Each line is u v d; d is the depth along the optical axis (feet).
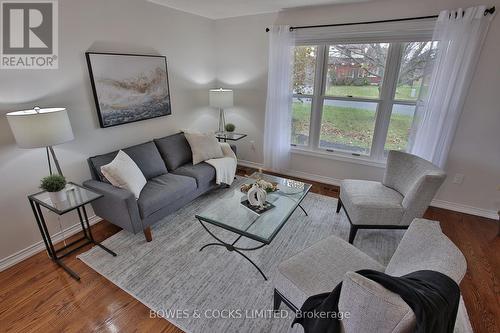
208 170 10.16
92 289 6.23
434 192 6.95
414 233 4.47
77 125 8.07
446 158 9.35
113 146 9.31
